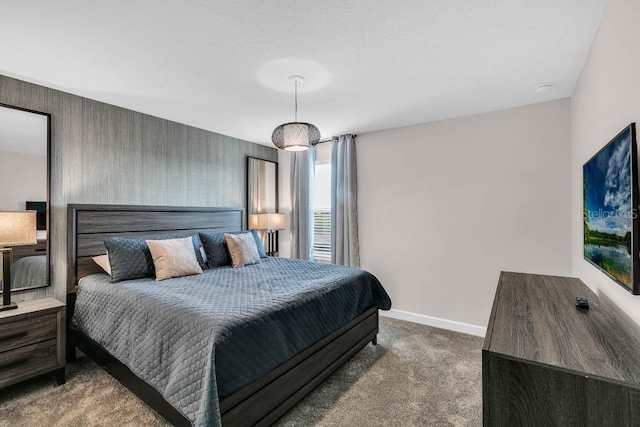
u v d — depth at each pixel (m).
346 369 2.55
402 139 3.77
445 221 3.50
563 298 1.75
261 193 4.71
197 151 3.86
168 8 1.61
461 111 3.24
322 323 2.24
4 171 2.42
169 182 3.55
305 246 4.48
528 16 1.70
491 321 1.40
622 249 1.42
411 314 3.71
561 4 1.60
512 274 2.45
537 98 2.89
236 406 1.57
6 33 1.82
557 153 2.91
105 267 2.72
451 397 2.16
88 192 2.88
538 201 3.01
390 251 3.87
